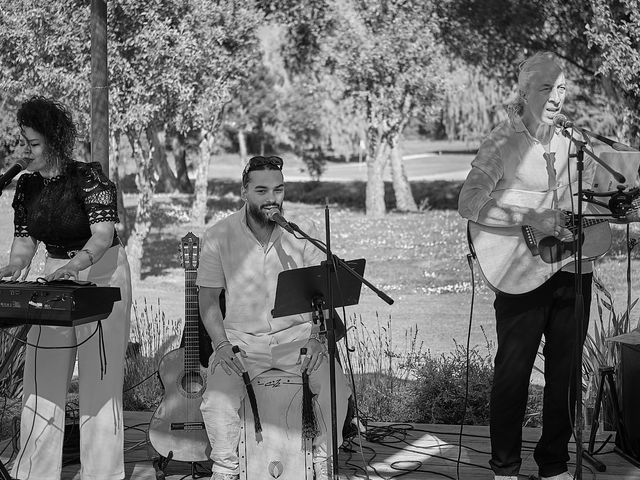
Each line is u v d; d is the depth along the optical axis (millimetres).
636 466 4516
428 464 4570
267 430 4012
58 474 4160
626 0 12195
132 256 14438
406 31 19078
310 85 23141
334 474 3766
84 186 3998
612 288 11930
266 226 4148
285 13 19562
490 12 16891
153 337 7582
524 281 4012
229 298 4211
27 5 11195
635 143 14406
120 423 4199
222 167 49906
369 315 11273
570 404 4098
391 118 20484
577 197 4098
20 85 11609
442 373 5996
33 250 4297
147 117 11641
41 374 4141
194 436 4387
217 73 12953
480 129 27969
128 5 11359
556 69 3965
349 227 22516
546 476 4199
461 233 20719
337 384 4125
